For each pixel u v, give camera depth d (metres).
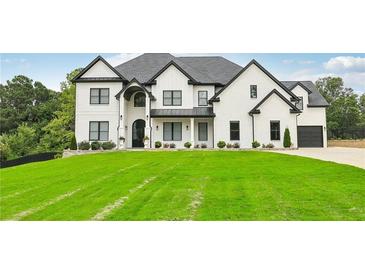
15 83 57.44
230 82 27.73
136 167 16.16
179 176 13.34
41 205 9.89
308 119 32.47
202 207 8.83
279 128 26.80
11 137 41.12
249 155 20.56
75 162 19.53
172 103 28.44
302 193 9.93
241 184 11.49
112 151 24.69
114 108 27.86
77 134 27.84
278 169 14.50
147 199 9.83
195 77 29.33
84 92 28.03
